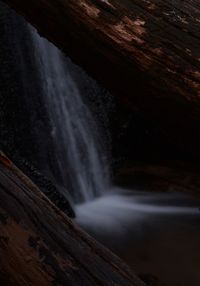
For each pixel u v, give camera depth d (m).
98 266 1.64
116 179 6.55
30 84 5.52
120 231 4.57
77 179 5.80
